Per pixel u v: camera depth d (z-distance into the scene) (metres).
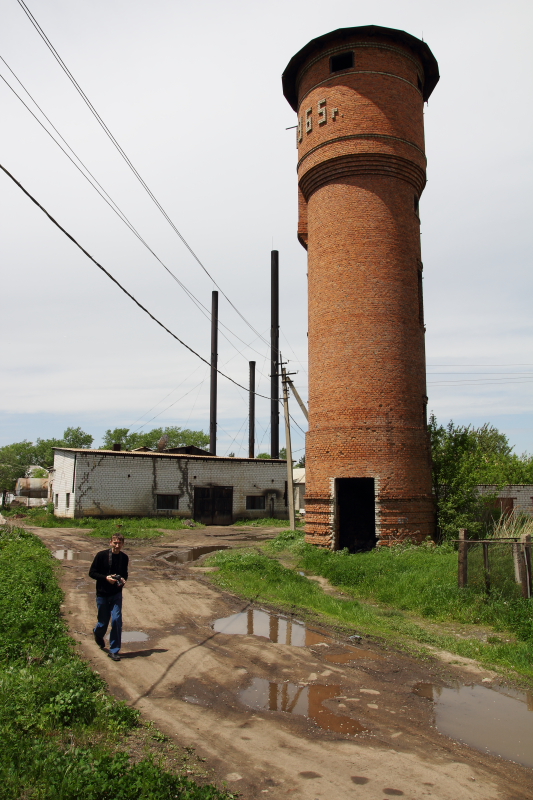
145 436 79.62
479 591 11.28
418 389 19.42
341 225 19.61
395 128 19.72
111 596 8.16
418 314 20.09
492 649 8.74
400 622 10.55
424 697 6.89
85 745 5.04
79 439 80.50
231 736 5.56
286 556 19.39
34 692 5.75
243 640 9.08
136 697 6.45
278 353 47.31
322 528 18.89
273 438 45.91
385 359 18.86
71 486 33.38
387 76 19.91
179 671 7.45
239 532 30.95
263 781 4.71
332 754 5.27
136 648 8.41
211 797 4.19
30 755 4.56
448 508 18.94
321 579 15.38
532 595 10.76
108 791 4.13
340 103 19.89
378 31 19.70
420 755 5.32
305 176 20.78
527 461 41.62
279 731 5.73
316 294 20.14
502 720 6.21
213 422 51.09
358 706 6.51
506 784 4.82
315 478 19.38
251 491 38.66
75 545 22.52
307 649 8.70
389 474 18.30
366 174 19.61
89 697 5.83
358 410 18.69
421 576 13.00
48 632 8.15
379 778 4.84
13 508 49.81
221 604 11.76
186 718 5.94
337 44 20.19
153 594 12.60
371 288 19.12
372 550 17.75
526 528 16.70
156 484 35.03
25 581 11.17
